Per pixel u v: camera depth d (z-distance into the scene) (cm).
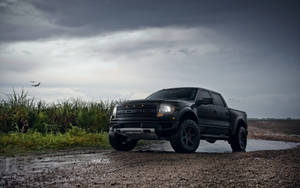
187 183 393
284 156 639
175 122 740
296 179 416
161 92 911
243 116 1027
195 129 783
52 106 1224
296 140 1429
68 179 418
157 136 742
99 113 1232
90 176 438
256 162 554
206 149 997
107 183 394
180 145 742
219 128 896
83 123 1194
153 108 748
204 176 434
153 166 523
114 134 805
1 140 831
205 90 906
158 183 393
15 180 411
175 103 765
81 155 684
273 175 439
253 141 1355
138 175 443
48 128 1129
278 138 1527
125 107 785
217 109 904
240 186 379
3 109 1055
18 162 569
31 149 789
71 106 1266
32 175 445
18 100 1105
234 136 974
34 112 1116
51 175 445
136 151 794
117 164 548
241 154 690
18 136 906
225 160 589
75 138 970
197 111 819
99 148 874
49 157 646
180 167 509
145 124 743
